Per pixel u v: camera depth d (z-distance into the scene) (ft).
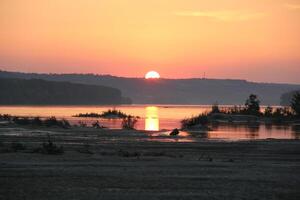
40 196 58.80
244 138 191.62
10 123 235.20
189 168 85.81
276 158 117.08
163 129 242.17
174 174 77.77
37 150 112.27
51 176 73.31
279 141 171.42
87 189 63.46
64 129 210.59
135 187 65.41
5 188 63.52
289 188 67.10
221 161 104.53
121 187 65.26
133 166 87.04
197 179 73.00
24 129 206.49
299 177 77.20
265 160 111.55
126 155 110.63
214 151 134.72
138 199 57.98
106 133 194.90
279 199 59.98
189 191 63.46
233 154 126.72
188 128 256.11
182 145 150.51
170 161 98.02
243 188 66.39
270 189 66.13
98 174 75.92
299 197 61.31
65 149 125.59
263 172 82.89
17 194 59.82
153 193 61.62
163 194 61.11
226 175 78.13
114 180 70.59
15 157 97.81
